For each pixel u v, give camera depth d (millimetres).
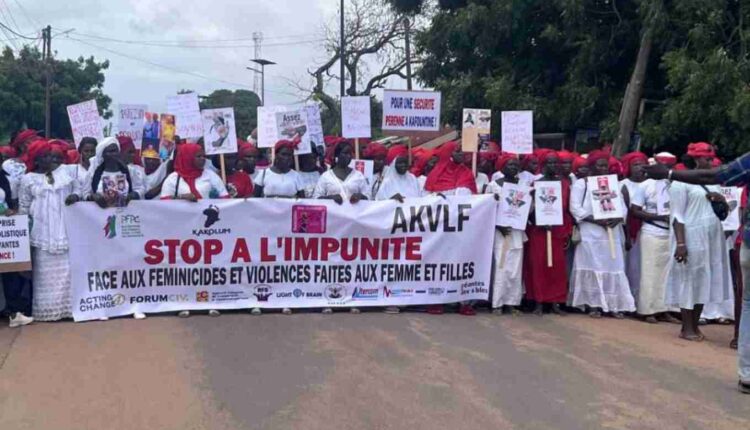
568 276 9047
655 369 6582
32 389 5652
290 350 6762
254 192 8953
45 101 49094
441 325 7973
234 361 6398
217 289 8164
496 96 16484
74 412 5219
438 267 8594
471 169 9086
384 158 9266
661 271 8602
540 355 6879
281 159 8602
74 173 7953
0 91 47094
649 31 14055
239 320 7859
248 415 5203
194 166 8156
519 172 9367
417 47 19203
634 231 9023
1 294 7660
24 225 7414
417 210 8500
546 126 17250
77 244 7762
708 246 7617
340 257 8406
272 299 8297
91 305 7828
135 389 5680
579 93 15875
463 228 8602
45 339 7027
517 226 8547
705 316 8914
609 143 15312
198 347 6805
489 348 7062
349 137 9203
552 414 5371
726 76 12914
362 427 5035
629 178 9016
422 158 9828
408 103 9250
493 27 16891
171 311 8070
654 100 15680
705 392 5992
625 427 5180
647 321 8680
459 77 18859
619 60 16516
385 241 8477
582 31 16078
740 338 6020
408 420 5172
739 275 7438
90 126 9281
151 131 9352
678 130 14109
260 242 8211
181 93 8852
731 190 8367
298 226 8266
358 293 8484
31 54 49594
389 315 8320
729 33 14367
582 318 8641
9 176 7965
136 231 7938
